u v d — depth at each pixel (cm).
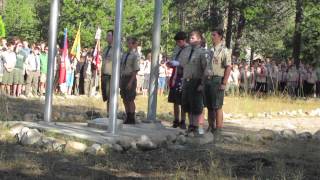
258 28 3688
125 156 874
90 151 873
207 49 1098
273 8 3569
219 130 1138
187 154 918
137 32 4403
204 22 3625
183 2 3744
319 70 2939
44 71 2042
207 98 1115
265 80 2792
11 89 1934
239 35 3678
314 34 3619
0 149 850
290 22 4078
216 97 1109
